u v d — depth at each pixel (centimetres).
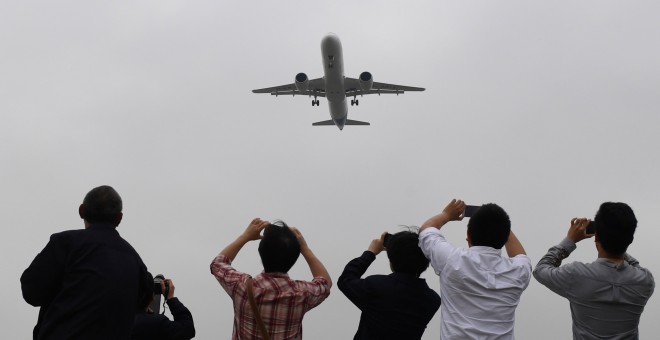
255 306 606
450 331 633
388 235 750
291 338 629
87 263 639
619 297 659
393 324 660
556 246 750
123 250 679
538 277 717
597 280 666
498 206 676
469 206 740
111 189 711
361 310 682
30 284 635
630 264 734
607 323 666
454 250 658
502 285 634
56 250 646
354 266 712
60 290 654
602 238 685
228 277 650
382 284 669
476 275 636
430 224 709
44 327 620
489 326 622
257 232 733
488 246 661
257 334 620
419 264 689
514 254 723
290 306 627
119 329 641
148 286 729
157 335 705
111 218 696
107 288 630
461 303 637
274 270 647
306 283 655
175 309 749
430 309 679
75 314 617
